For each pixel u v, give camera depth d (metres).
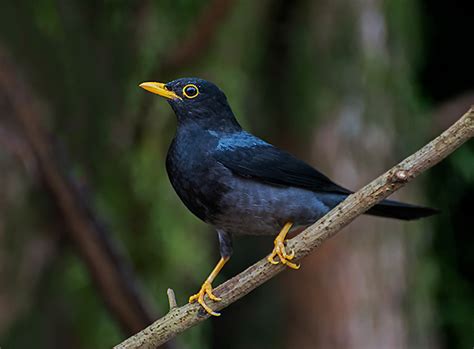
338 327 13.05
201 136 8.26
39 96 11.61
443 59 16.89
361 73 13.24
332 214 6.34
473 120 5.82
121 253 10.79
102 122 12.38
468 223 16.34
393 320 13.05
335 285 13.09
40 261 11.09
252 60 13.30
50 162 10.55
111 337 12.41
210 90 8.50
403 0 13.64
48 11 11.82
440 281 15.59
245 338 15.27
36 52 11.70
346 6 13.30
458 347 15.46
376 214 8.39
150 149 12.58
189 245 12.72
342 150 13.20
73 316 12.04
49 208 11.00
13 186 10.76
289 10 13.47
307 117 13.41
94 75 12.26
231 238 8.20
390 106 13.39
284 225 8.02
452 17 16.69
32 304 11.22
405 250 13.20
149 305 10.90
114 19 12.38
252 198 7.89
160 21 12.44
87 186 10.72
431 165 6.00
